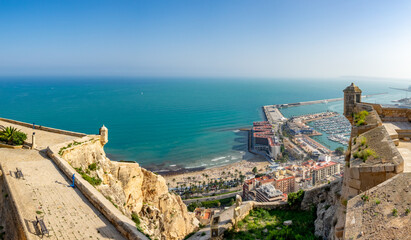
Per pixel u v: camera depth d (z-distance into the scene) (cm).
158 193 4372
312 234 2472
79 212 2150
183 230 4562
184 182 15788
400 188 1123
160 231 4075
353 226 1035
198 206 12062
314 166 16212
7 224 2206
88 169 3397
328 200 2766
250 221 2806
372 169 1327
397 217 979
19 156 3253
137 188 4100
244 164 18912
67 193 2444
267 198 10012
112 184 3612
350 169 1405
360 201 1153
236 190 14500
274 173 14625
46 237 1789
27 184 2528
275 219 2875
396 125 2333
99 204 2203
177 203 4728
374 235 940
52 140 3928
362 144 1645
